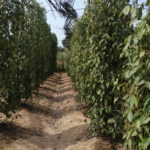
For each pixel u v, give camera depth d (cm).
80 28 771
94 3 562
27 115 915
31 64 984
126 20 524
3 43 616
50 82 2220
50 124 898
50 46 1972
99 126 601
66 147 654
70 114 974
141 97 284
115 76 527
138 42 281
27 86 941
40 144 677
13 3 627
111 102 544
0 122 772
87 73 628
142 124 269
